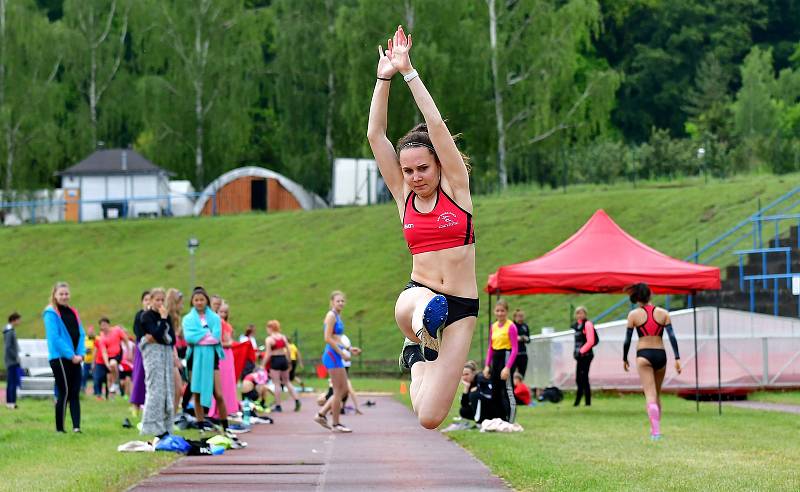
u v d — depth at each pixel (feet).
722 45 347.97
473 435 68.64
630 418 82.12
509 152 249.34
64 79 296.92
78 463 52.01
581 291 94.79
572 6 241.96
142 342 63.05
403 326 29.30
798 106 313.32
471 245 29.04
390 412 93.66
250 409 82.43
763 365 107.86
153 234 234.99
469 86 240.94
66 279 217.15
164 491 45.14
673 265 90.07
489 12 247.29
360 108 239.71
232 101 278.26
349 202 249.96
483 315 171.22
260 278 203.51
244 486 46.70
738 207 182.50
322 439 68.85
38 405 101.14
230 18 281.33
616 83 247.09
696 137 293.02
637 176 251.60
